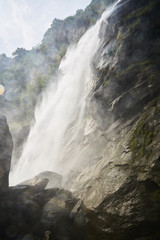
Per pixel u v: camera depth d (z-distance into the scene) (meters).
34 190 8.97
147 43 13.66
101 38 22.84
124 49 14.87
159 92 10.38
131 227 5.40
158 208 5.15
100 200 6.50
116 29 18.17
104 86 14.82
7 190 7.82
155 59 12.62
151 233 5.15
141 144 6.86
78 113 22.83
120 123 12.16
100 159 12.10
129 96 11.64
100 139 13.92
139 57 13.80
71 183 13.40
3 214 6.69
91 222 6.53
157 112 7.29
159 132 6.46
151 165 5.80
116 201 6.12
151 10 14.30
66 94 31.30
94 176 9.86
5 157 8.07
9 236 6.33
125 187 6.18
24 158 27.39
